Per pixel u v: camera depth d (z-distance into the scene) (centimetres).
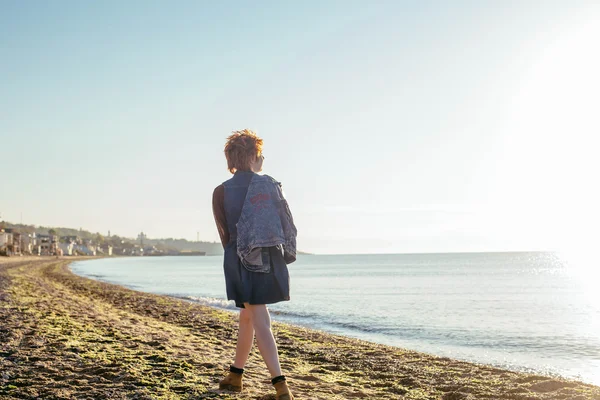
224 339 884
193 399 373
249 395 383
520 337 1295
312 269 9250
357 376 577
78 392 395
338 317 1727
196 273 7425
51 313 1049
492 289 3559
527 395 461
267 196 331
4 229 14962
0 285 2094
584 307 2189
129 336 752
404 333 1359
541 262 13450
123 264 14300
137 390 401
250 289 326
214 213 341
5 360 524
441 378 571
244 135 349
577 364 930
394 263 13562
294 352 788
